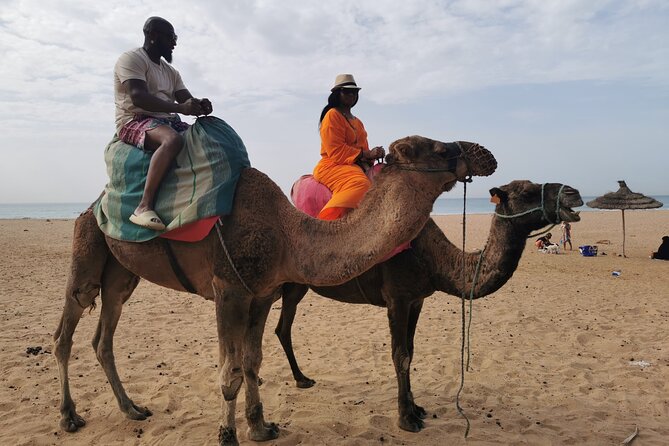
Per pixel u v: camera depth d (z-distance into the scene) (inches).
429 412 213.0
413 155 155.6
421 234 195.5
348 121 218.2
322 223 166.6
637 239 1004.6
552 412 213.6
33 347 296.0
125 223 176.1
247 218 164.9
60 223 1724.9
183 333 339.6
